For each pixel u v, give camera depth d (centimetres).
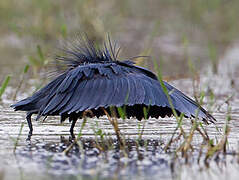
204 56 2433
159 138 1062
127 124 1205
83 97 1007
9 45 2550
